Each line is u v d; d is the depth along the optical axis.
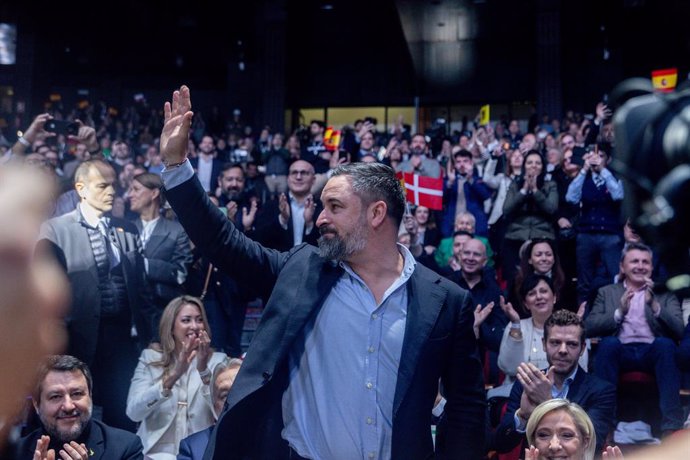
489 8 20.73
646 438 5.20
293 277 2.48
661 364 5.30
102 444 3.93
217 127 20.95
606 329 5.57
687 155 0.61
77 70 24.78
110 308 4.95
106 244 5.02
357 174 2.49
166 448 4.60
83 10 22.83
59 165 9.23
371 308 2.44
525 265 6.30
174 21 23.17
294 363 2.44
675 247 0.63
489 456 4.62
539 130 15.48
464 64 22.52
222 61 24.50
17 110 22.88
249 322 7.71
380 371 2.39
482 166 10.69
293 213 6.63
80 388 3.84
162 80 24.62
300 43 23.08
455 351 2.52
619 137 0.67
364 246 2.45
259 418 2.37
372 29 22.58
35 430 3.81
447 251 7.82
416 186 8.06
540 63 20.47
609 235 7.81
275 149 12.15
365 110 23.03
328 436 2.34
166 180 2.36
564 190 8.51
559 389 4.71
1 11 22.62
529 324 5.46
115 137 20.22
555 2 20.30
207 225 2.40
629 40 20.17
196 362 4.79
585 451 3.68
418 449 2.38
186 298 4.85
